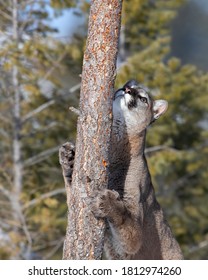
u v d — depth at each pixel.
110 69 13.23
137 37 27.61
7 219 24.81
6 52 24.02
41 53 24.56
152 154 27.05
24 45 24.19
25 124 25.67
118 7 13.20
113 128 15.81
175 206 29.06
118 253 16.27
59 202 25.58
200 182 29.33
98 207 13.48
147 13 27.36
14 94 25.11
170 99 26.47
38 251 25.38
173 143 28.52
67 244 13.53
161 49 27.08
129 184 15.73
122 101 16.06
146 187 16.25
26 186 25.39
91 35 13.25
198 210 29.30
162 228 17.02
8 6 25.09
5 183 25.58
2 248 24.03
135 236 15.02
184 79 27.22
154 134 26.89
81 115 13.33
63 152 14.91
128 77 24.95
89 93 13.23
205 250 28.59
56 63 25.08
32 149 26.12
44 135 25.98
